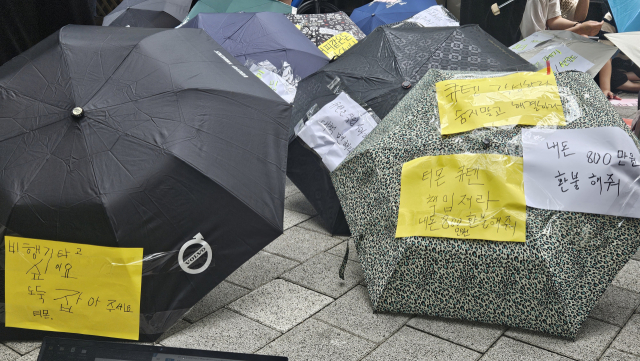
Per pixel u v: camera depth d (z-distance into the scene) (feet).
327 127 11.51
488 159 8.32
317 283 9.68
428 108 8.99
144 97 8.23
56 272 7.84
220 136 8.31
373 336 8.12
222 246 7.98
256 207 8.11
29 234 7.71
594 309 8.54
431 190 8.48
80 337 8.05
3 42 10.97
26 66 8.82
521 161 8.20
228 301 9.21
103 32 9.59
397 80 11.40
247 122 8.75
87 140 7.80
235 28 15.89
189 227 7.80
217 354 6.78
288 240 11.51
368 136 9.80
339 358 7.64
